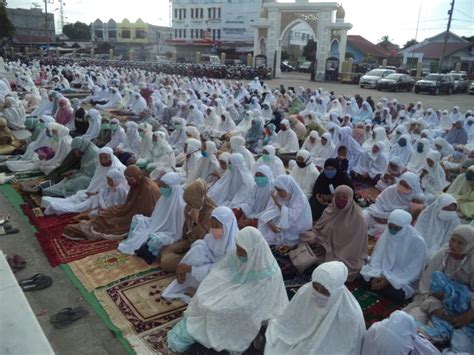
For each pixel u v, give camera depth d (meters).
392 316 2.43
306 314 2.56
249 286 2.88
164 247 4.14
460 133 9.83
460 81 26.17
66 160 5.88
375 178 7.05
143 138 7.36
